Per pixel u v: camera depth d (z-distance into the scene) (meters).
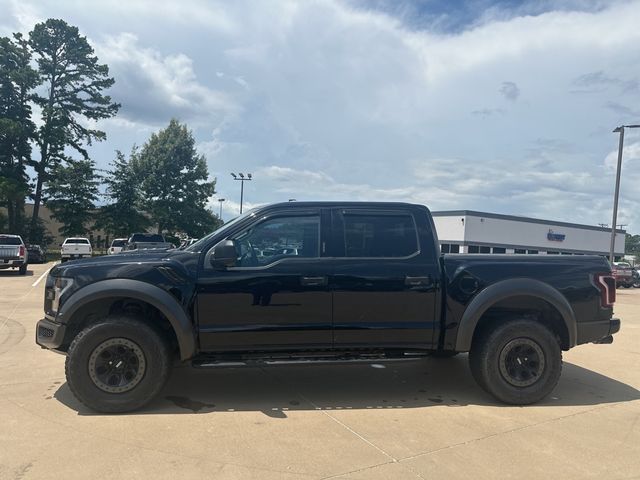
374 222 5.11
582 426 4.47
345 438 4.11
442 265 5.08
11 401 4.92
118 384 4.64
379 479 3.41
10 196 41.75
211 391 5.37
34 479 3.34
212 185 51.56
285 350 4.93
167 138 49.62
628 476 3.51
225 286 4.76
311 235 5.04
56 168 45.97
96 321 4.68
